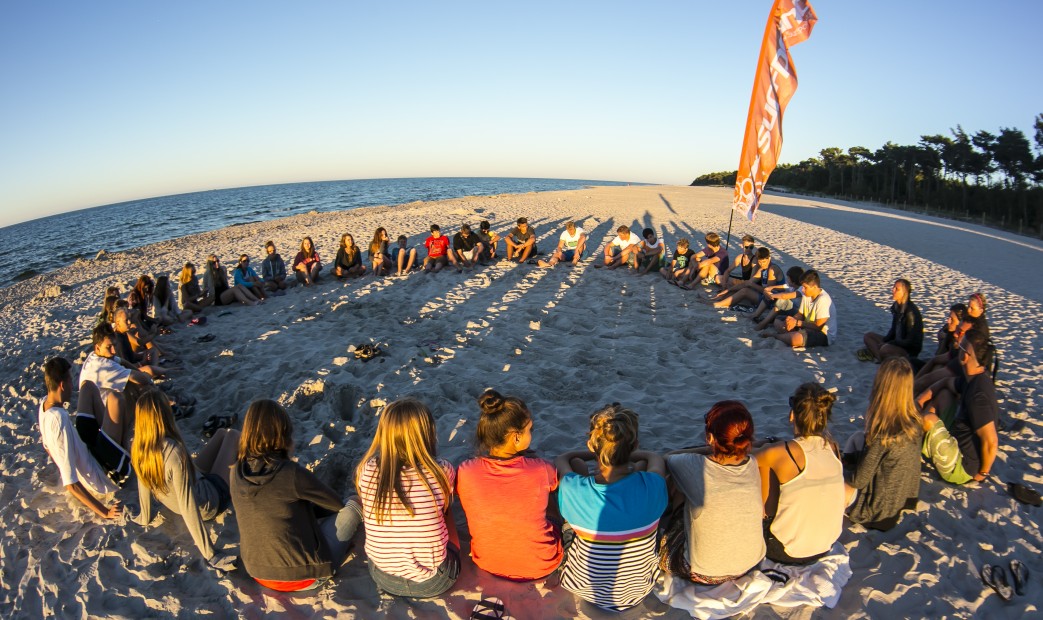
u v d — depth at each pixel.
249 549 3.15
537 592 3.25
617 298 9.29
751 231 19.38
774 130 8.47
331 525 3.69
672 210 26.09
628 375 6.29
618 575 2.99
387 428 3.04
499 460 3.18
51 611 3.24
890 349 6.39
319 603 3.22
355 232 17.97
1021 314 9.13
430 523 3.05
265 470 3.13
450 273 11.11
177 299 10.63
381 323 8.05
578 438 4.87
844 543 3.63
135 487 4.40
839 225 22.30
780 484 3.25
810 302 7.21
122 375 4.93
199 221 44.41
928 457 4.19
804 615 3.04
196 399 5.90
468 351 6.91
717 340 7.40
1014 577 3.32
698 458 3.14
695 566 3.15
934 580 3.30
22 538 3.89
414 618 3.10
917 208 45.75
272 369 6.50
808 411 3.23
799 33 7.97
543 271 11.23
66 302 11.61
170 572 3.52
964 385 4.33
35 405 6.22
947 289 10.97
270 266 10.34
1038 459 4.56
